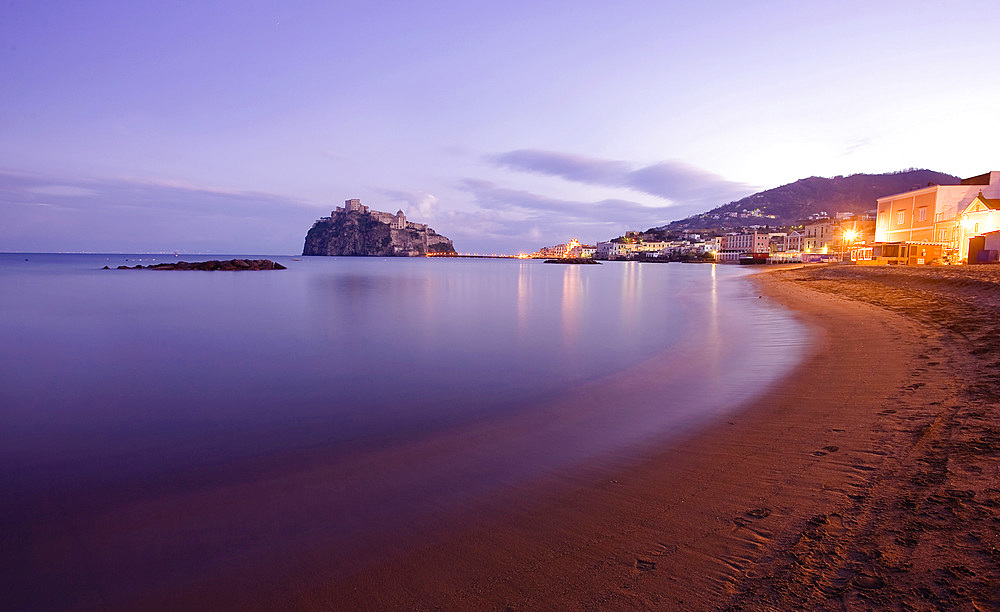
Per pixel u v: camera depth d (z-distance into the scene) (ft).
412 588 13.20
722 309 85.81
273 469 22.41
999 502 13.99
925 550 12.32
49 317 84.94
